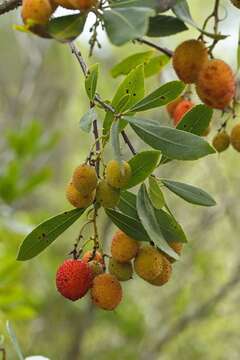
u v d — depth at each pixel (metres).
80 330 6.68
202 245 7.48
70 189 1.69
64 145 8.02
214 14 1.76
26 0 1.57
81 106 7.66
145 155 1.63
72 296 1.75
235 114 2.01
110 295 1.75
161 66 2.38
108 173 1.63
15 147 4.30
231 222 7.25
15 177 4.15
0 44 7.59
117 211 1.71
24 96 6.99
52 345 6.97
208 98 1.66
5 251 4.30
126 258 1.73
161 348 7.22
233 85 1.66
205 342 7.53
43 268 6.17
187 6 1.72
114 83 6.19
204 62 1.66
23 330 5.86
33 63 6.73
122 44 1.40
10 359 5.61
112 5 1.51
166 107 2.22
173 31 1.93
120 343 7.23
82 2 1.49
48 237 1.74
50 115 7.65
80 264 1.75
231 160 7.33
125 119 1.67
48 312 6.91
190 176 7.43
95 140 1.68
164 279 1.76
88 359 7.09
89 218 1.78
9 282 3.88
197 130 1.82
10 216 4.25
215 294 7.21
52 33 1.56
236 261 7.51
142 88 1.73
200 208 7.43
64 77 7.51
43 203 7.66
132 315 6.99
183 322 7.04
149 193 1.68
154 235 1.64
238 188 7.36
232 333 7.55
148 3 1.52
